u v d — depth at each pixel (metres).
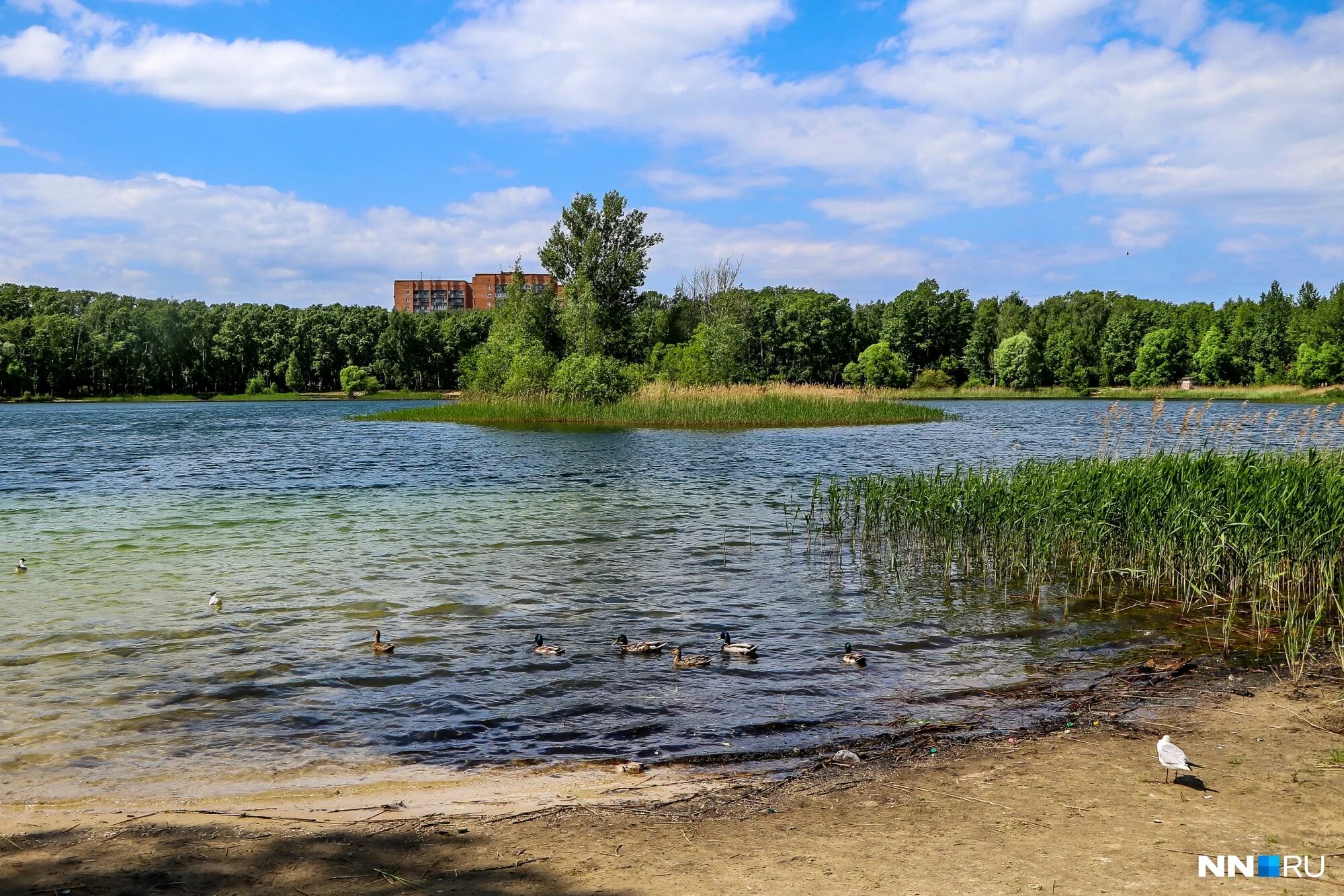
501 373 72.56
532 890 5.55
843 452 39.31
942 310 133.88
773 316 120.94
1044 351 126.12
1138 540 15.48
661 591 14.85
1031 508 16.25
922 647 11.85
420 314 163.88
